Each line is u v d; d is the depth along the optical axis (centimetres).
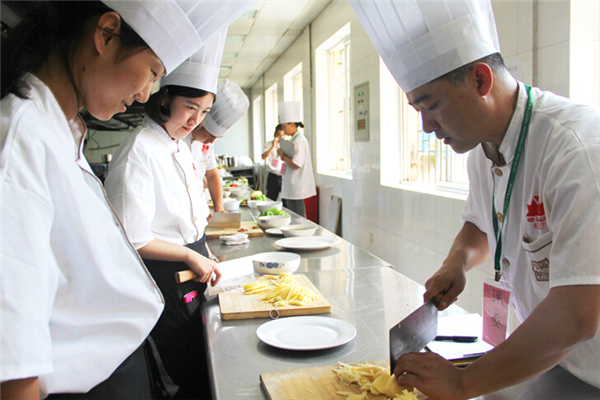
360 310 135
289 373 94
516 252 104
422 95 97
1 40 68
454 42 89
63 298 72
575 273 74
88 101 77
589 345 88
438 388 79
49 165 65
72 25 71
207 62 154
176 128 159
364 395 84
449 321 123
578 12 201
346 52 595
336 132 654
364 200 498
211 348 111
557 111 91
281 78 904
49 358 59
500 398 87
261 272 168
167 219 154
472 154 123
